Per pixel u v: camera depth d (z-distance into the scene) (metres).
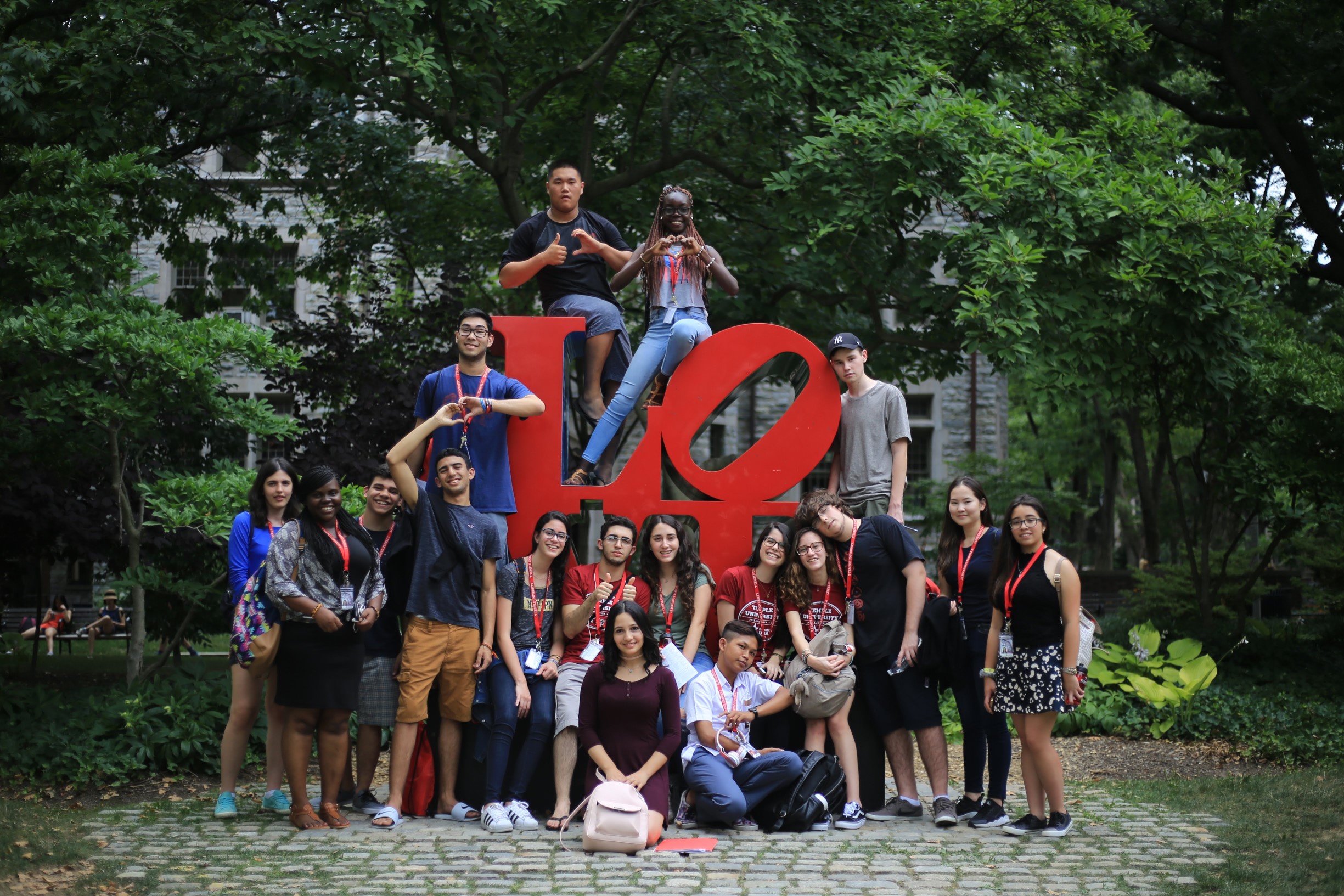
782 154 13.20
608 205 13.81
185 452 11.86
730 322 13.09
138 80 11.87
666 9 12.02
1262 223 10.49
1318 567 16.72
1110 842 5.73
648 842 5.60
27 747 7.38
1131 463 27.16
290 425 8.48
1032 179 10.00
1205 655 10.28
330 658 5.84
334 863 5.26
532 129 14.36
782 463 7.12
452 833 5.89
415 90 12.13
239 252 15.61
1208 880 4.95
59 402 7.93
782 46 11.48
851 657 6.26
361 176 15.23
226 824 6.05
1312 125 15.27
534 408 6.67
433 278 16.70
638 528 7.09
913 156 10.23
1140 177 10.61
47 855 5.28
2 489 11.07
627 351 7.58
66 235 8.32
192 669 8.58
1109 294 10.34
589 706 5.98
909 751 6.45
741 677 6.32
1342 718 9.15
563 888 4.85
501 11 11.99
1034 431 26.64
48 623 19.56
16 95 9.58
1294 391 11.50
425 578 6.23
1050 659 5.79
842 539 6.45
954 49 12.44
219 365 8.66
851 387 7.17
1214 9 14.64
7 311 8.15
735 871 5.16
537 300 16.28
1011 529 5.84
